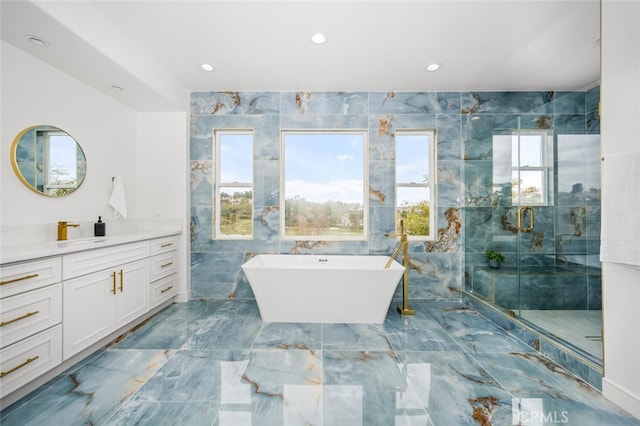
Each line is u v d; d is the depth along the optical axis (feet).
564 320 7.84
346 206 11.18
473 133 10.75
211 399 5.07
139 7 6.26
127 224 10.06
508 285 8.84
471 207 10.52
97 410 4.77
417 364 6.29
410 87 10.44
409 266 10.87
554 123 8.60
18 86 6.56
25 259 4.93
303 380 5.65
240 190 11.19
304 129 10.87
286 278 8.57
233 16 6.56
